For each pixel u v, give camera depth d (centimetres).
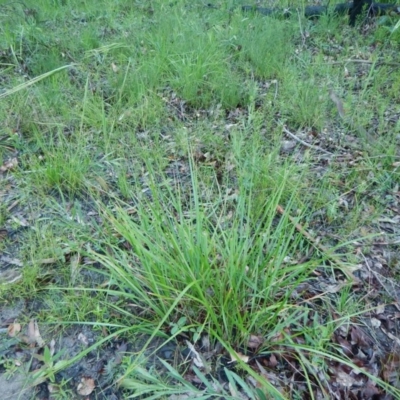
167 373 187
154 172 304
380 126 342
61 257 234
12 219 264
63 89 380
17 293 217
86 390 183
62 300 215
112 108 359
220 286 190
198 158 320
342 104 358
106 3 564
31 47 438
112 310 211
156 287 189
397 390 170
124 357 192
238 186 290
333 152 328
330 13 527
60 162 291
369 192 288
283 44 466
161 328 201
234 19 511
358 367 182
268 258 208
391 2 545
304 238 251
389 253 246
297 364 191
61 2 572
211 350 195
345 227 261
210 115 369
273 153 302
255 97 383
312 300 218
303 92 372
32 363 192
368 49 469
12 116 345
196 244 205
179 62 418
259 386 181
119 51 448
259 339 194
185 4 568
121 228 200
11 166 305
